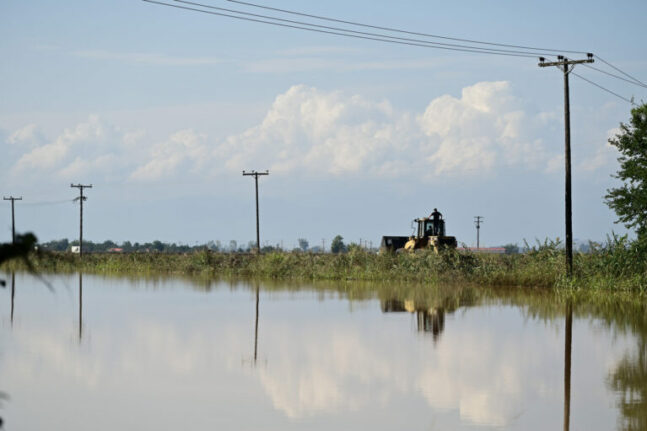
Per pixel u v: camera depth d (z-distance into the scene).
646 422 11.16
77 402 12.39
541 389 13.34
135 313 25.55
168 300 30.86
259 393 13.06
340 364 15.73
